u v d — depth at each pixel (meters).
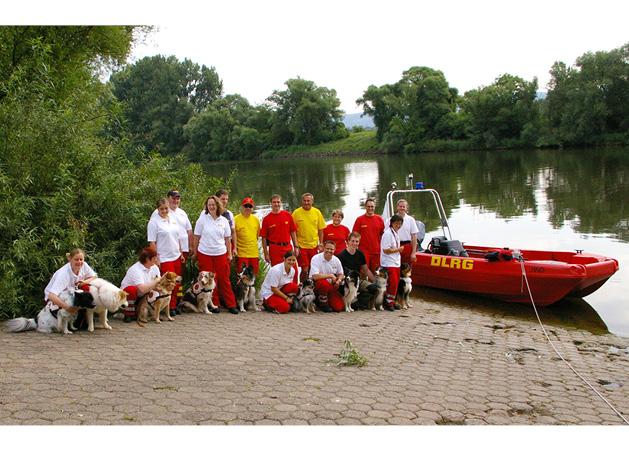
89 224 7.49
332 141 78.25
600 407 4.44
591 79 49.25
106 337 5.72
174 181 9.23
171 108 75.69
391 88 71.38
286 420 3.76
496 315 8.44
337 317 7.44
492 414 4.12
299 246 8.54
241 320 6.91
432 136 64.88
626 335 7.29
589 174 27.70
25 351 5.08
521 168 34.06
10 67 9.77
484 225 15.85
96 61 12.89
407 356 5.64
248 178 39.38
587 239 13.24
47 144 7.26
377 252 8.61
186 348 5.43
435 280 9.88
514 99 57.41
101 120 10.42
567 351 6.37
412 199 22.84
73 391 4.11
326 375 4.81
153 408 3.85
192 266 8.32
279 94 77.50
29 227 6.65
